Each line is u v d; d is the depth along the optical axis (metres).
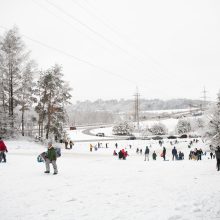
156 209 9.11
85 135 108.19
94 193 11.69
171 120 153.38
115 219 8.16
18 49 55.97
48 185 13.36
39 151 45.81
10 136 56.41
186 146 70.31
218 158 19.59
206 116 62.22
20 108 59.06
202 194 11.30
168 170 20.05
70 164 23.44
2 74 55.28
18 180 14.62
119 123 114.00
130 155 52.88
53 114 62.66
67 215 8.66
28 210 9.26
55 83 62.66
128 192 11.88
